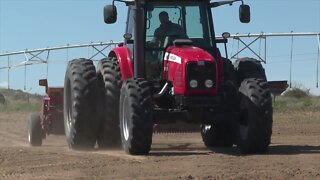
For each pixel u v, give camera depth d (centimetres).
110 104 3031
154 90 2898
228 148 3219
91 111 3058
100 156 2694
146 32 2994
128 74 3020
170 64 2828
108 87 3044
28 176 2217
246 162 2467
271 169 2292
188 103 2692
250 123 2720
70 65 3212
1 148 3123
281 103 9031
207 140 3319
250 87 2762
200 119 2758
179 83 2723
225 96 2834
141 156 2681
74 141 3095
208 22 3050
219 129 3219
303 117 6569
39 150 3006
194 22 3050
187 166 2370
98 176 2195
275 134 4409
